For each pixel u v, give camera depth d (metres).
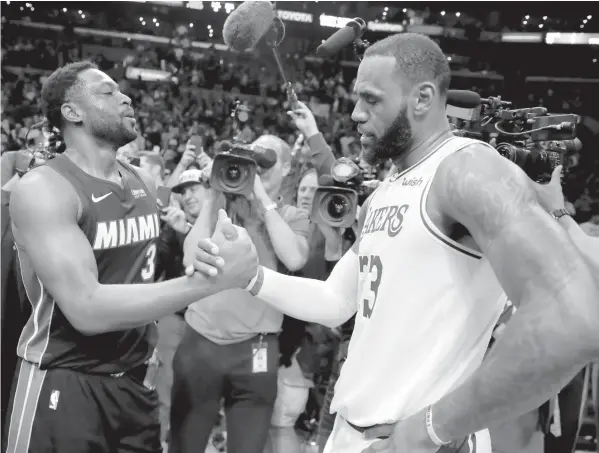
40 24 15.64
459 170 1.20
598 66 13.26
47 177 1.94
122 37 16.06
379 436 1.34
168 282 1.79
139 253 2.17
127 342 2.11
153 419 2.21
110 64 15.36
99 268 2.05
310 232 2.91
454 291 1.29
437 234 1.28
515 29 13.85
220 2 15.79
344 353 2.72
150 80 15.14
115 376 2.10
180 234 3.21
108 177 2.13
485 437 1.42
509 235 1.07
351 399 1.42
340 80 14.88
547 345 0.98
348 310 1.75
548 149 2.10
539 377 0.99
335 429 1.52
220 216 1.76
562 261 1.01
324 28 15.21
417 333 1.31
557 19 13.48
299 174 3.49
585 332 0.96
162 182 4.18
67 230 1.90
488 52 13.93
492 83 13.75
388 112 1.38
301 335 2.91
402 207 1.35
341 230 2.76
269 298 1.73
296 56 15.69
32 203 1.88
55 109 2.08
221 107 14.45
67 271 1.84
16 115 12.48
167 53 15.62
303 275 2.83
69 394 2.01
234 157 2.58
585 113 13.06
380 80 1.38
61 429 1.99
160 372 3.42
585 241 1.91
